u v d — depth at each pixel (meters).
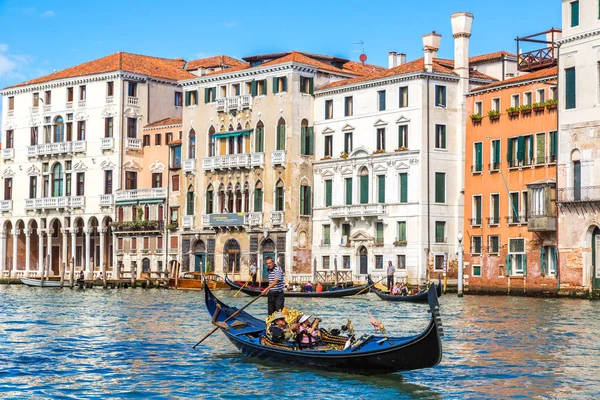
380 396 23.14
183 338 33.59
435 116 67.25
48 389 24.22
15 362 28.17
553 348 30.44
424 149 66.69
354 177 70.69
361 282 69.81
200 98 79.81
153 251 82.38
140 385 24.59
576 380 24.97
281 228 73.62
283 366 26.61
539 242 58.53
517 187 60.56
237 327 29.25
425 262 66.44
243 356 28.67
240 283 66.38
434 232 66.88
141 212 83.12
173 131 82.81
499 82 62.75
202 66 89.81
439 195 67.25
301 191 73.62
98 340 33.16
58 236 91.25
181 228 80.50
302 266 73.56
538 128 59.44
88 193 86.69
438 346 22.92
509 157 61.25
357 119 70.88
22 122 91.81
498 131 62.09
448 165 67.62
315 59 76.69
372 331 35.59
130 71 84.94
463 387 24.09
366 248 69.81
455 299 54.75
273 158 73.94
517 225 60.19
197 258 79.81
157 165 83.88
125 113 84.94
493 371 26.16
